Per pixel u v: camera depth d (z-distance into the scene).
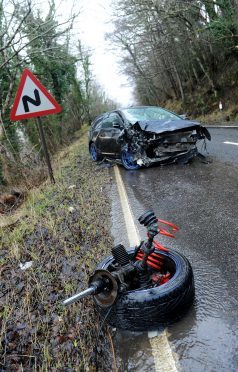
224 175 6.77
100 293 2.63
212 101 27.95
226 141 11.02
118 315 2.68
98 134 10.55
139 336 2.67
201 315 2.76
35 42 11.58
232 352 2.33
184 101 34.84
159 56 33.72
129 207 5.79
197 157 8.96
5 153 9.25
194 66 32.81
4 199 7.82
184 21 23.81
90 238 4.57
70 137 27.69
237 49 22.97
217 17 21.66
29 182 8.55
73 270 3.72
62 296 3.27
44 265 3.92
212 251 3.75
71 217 5.38
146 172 8.40
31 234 4.95
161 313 2.63
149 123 8.23
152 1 20.84
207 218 4.73
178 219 4.92
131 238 4.36
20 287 3.49
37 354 2.60
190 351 2.42
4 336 2.78
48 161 7.69
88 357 2.50
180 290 2.69
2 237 5.11
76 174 9.23
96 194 6.80
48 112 6.50
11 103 15.16
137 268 2.79
